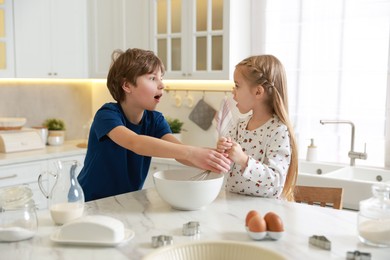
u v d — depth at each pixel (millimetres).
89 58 3863
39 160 3260
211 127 3477
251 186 1661
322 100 3070
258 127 1785
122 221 1354
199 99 3543
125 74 1776
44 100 3928
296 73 3150
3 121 3406
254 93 1756
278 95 1747
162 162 3238
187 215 1413
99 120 1748
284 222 1342
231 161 1599
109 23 3721
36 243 1183
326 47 3020
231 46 3088
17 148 3367
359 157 2830
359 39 2895
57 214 1324
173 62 3420
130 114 1890
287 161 1692
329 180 2445
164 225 1315
